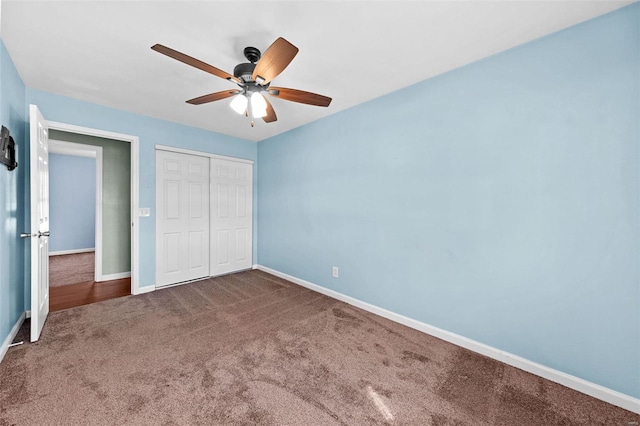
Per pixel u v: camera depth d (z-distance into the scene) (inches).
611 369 59.7
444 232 86.6
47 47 73.4
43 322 92.7
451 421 54.1
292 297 123.7
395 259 100.0
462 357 76.5
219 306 112.3
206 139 149.2
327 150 126.0
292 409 56.5
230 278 153.0
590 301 62.3
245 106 75.0
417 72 86.0
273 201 161.5
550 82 67.0
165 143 133.7
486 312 78.0
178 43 71.3
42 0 55.9
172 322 96.9
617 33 58.4
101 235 148.9
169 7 58.2
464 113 81.7
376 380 66.2
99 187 148.6
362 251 111.4
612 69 59.1
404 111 96.3
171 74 87.7
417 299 93.7
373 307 107.0
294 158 145.2
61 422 52.0
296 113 122.1
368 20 62.1
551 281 67.3
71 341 82.5
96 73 87.4
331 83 93.2
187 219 144.6
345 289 118.6
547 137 67.5
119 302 116.0
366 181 109.3
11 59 79.0
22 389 60.7
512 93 72.8
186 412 55.1
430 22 62.9
